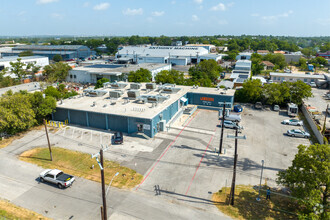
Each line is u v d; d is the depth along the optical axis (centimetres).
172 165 3347
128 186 2888
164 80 7288
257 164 3394
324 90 8506
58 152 3731
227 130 4659
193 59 15388
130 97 5431
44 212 2477
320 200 2266
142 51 16812
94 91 5691
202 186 2889
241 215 2420
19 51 18000
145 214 2434
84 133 4459
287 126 4897
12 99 4262
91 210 2503
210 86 7738
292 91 5962
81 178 3067
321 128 4622
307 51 19950
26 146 3947
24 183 2983
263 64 13188
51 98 4888
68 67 9481
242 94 6588
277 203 2595
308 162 2288
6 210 2448
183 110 5722
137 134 4278
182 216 2408
